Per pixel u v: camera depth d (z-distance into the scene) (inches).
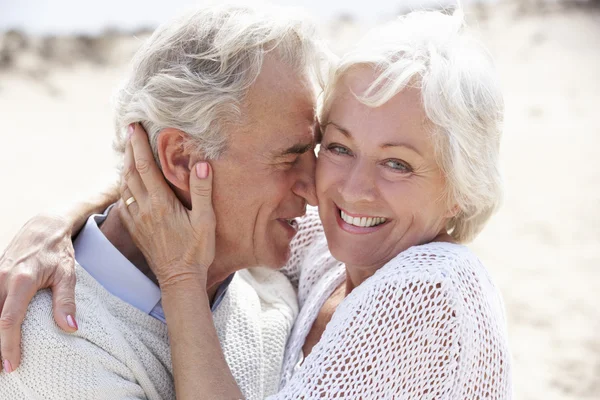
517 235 318.7
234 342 94.3
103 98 605.3
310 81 90.2
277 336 98.4
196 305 86.4
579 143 466.9
